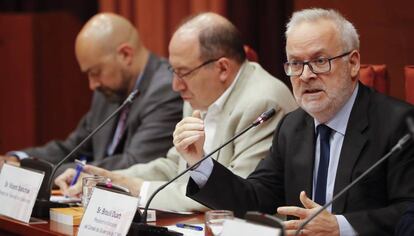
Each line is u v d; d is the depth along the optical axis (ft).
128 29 32.24
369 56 29.78
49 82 47.42
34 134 46.85
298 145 21.21
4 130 46.85
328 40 19.93
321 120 20.58
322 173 20.59
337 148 20.53
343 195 19.79
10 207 21.85
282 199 21.97
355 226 18.33
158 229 18.44
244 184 21.27
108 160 30.40
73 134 35.06
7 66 46.62
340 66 20.02
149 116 30.91
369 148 19.88
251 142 24.40
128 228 18.03
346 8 30.27
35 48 46.88
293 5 36.01
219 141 25.29
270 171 21.88
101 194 18.98
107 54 31.83
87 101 47.96
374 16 29.63
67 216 20.90
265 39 37.50
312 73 19.95
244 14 37.11
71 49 48.01
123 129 31.99
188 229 19.57
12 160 32.91
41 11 49.49
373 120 20.12
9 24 46.62
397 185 19.17
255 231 14.85
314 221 18.08
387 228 18.57
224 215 16.90
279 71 37.40
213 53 25.57
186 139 20.15
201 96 25.88
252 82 25.80
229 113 25.49
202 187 20.67
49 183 22.52
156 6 38.24
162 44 38.19
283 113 24.95
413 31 28.84
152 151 30.40
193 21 26.09
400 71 29.14
